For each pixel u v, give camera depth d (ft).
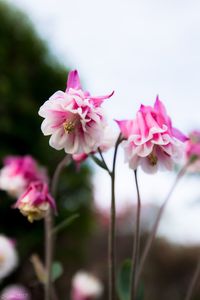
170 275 5.32
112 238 1.39
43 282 1.87
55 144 1.37
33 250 4.31
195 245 5.50
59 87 4.91
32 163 2.37
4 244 2.26
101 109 1.33
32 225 4.34
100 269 5.33
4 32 4.73
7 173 2.36
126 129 1.36
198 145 1.89
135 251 1.44
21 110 4.49
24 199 1.55
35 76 4.79
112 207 1.39
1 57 4.57
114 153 1.38
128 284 1.63
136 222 1.43
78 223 4.61
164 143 1.33
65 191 4.50
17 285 4.12
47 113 1.35
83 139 1.37
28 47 4.80
